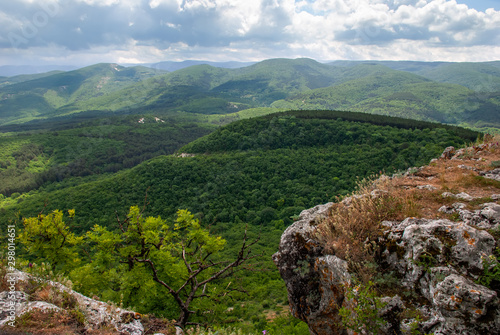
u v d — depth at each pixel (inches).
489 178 225.6
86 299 180.1
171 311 329.1
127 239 345.7
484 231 139.8
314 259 196.9
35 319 146.9
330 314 178.5
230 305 700.0
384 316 138.3
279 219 2274.9
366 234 172.9
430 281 134.8
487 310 114.9
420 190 208.1
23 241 343.0
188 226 365.4
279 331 406.9
